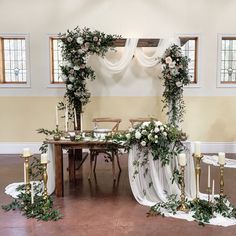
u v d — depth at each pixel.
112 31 5.97
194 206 3.16
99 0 5.92
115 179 4.35
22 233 2.73
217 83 6.05
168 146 3.37
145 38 5.65
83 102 5.58
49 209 3.19
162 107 6.11
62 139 3.71
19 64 6.16
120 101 6.11
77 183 4.20
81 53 5.27
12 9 5.88
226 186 3.99
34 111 6.09
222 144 6.14
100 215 3.12
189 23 5.94
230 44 6.12
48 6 5.91
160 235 2.68
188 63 5.80
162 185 3.44
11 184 4.07
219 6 5.91
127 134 3.44
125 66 5.65
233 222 2.91
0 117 6.10
